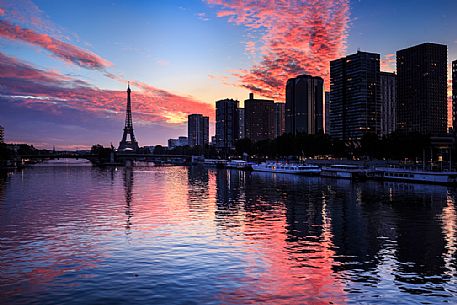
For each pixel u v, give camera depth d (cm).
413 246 5262
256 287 3747
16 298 3506
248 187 13900
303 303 3388
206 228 6438
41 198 10750
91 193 12100
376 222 6938
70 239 5697
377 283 3866
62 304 3372
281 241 5531
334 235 5912
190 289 3691
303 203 9444
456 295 3575
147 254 4872
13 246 5316
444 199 10025
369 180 16400
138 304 3359
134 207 8931
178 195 11456
